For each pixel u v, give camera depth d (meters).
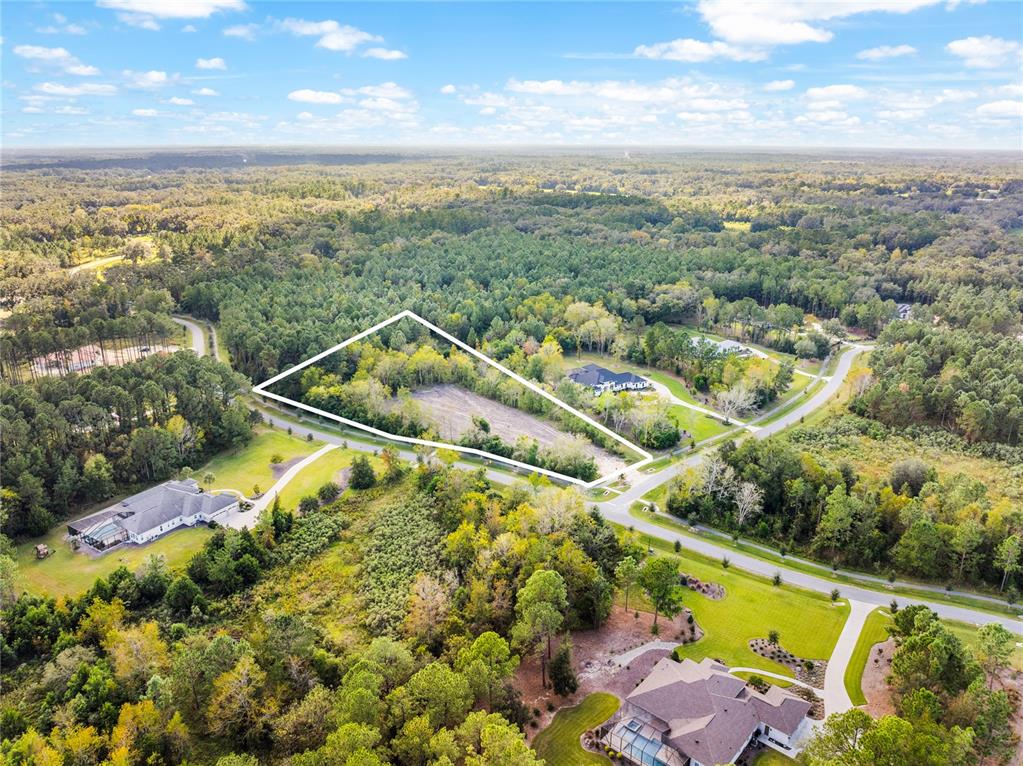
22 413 134.50
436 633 88.19
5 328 195.88
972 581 104.56
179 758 73.38
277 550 113.56
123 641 84.69
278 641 81.94
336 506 127.12
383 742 69.69
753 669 85.31
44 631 92.44
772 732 73.25
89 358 192.00
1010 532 105.69
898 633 86.31
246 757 65.81
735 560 110.62
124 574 101.94
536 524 103.94
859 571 108.56
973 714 70.69
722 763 67.81
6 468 121.00
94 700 78.50
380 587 103.00
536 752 72.81
